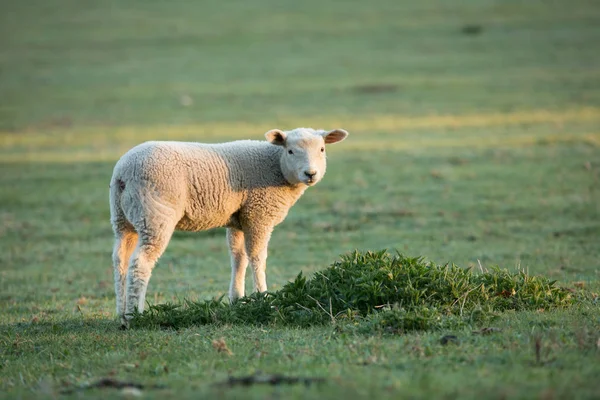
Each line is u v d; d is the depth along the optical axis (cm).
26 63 8912
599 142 4409
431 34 9494
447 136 4884
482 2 11481
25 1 13825
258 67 8238
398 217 3241
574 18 9781
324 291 1570
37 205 3672
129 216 1603
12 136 5506
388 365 1138
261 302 1584
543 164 3994
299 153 1727
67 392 1094
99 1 13762
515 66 7431
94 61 8962
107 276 2567
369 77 7369
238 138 4988
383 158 4353
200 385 1059
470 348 1217
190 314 1571
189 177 1645
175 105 6488
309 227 3139
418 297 1498
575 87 6306
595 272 2180
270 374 1107
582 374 1039
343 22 10794
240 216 1762
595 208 3191
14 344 1472
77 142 5194
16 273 2620
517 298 1558
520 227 2998
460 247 2739
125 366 1230
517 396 935
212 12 12294
